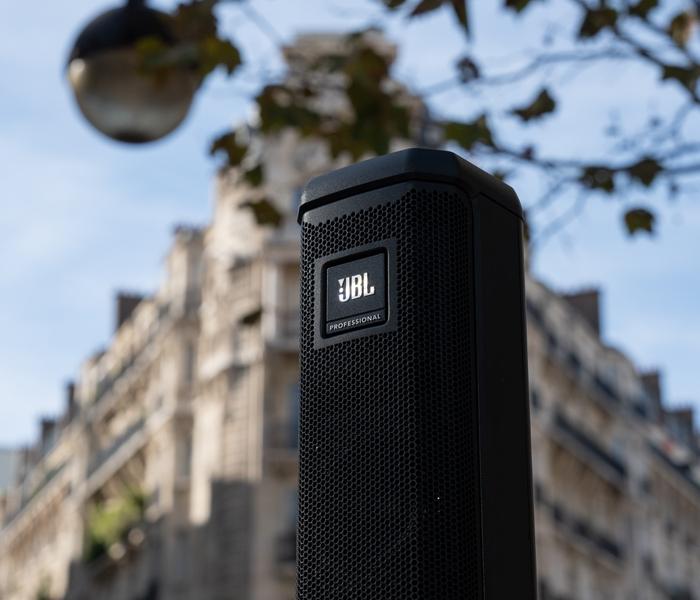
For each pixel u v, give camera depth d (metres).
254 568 37.44
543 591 43.06
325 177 1.90
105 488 55.12
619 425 55.56
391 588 1.72
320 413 1.83
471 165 1.88
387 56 8.07
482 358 1.80
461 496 1.74
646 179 7.49
